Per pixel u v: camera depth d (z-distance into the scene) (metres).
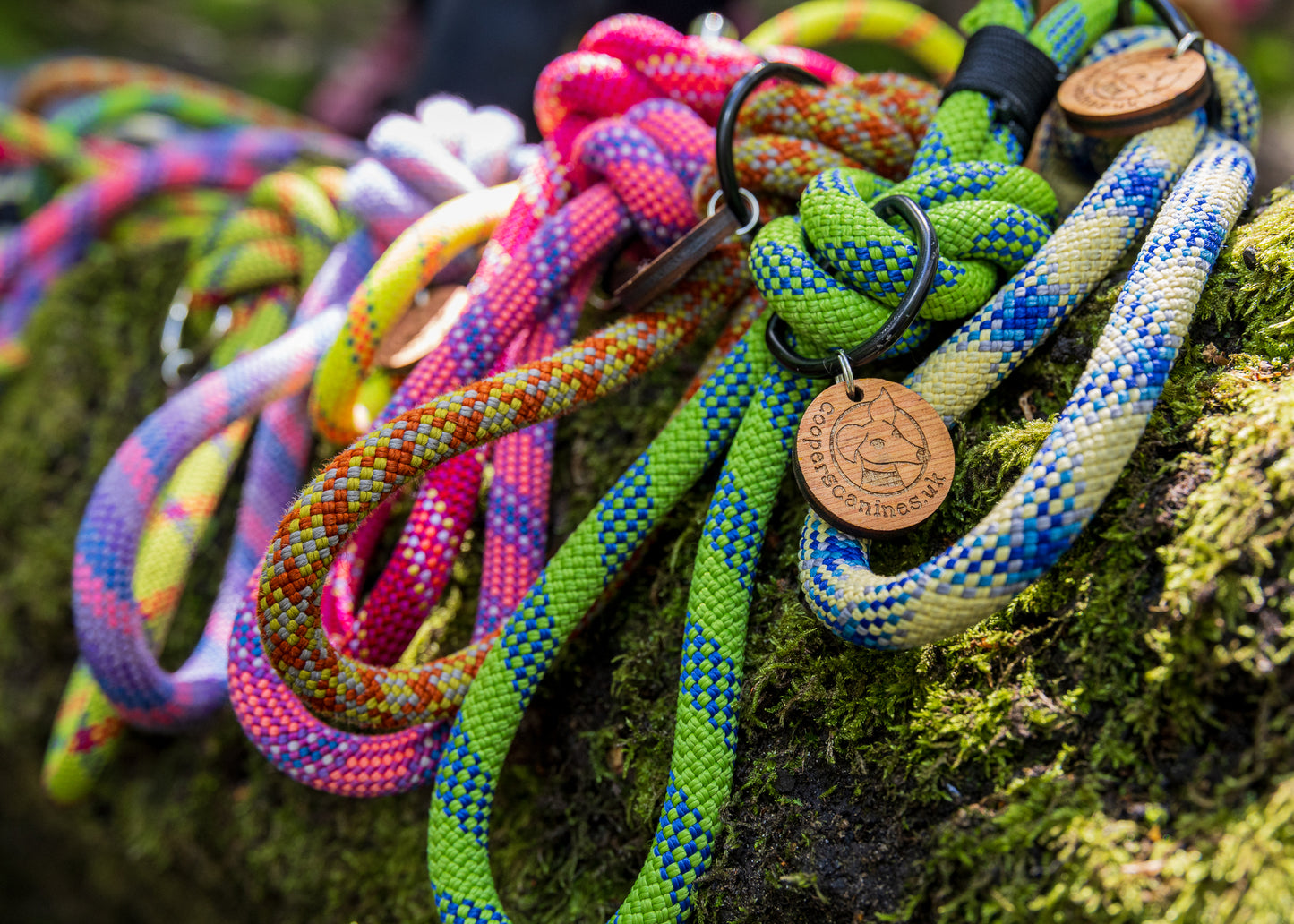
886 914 0.31
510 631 0.34
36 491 0.48
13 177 0.61
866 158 0.36
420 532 0.36
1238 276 0.32
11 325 0.50
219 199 0.49
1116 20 0.36
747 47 0.40
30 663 0.48
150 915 0.47
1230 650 0.29
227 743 0.41
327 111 0.70
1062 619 0.31
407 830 0.37
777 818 0.32
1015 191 0.33
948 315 0.33
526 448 0.36
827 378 0.34
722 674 0.33
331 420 0.37
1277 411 0.30
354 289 0.40
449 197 0.39
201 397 0.38
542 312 0.36
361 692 0.33
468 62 0.56
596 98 0.36
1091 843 0.30
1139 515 0.31
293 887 0.38
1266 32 1.05
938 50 0.42
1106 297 0.33
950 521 0.33
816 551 0.32
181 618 0.43
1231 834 0.29
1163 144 0.33
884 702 0.32
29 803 0.51
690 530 0.35
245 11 1.33
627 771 0.34
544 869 0.35
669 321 0.35
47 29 1.19
